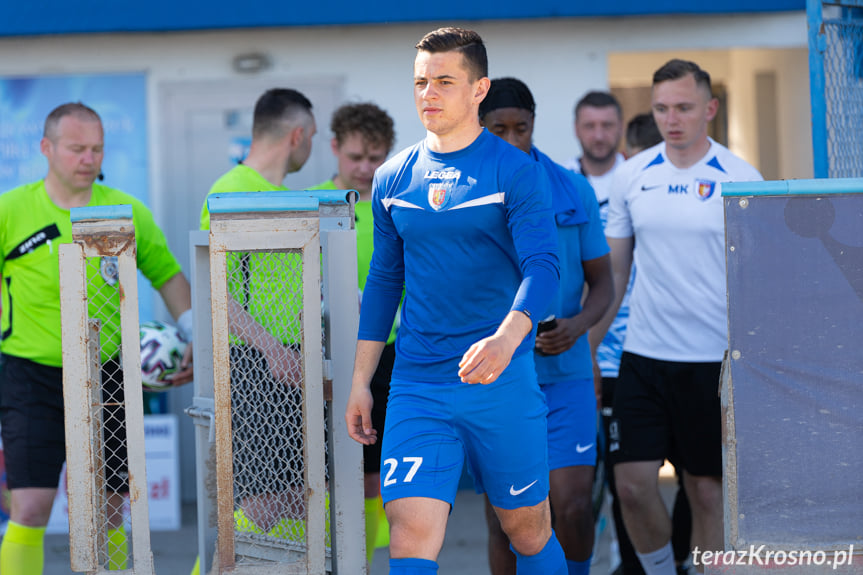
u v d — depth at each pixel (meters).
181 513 26.75
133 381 12.32
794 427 12.02
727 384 12.12
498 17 25.16
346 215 13.07
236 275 13.04
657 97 16.70
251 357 13.02
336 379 12.66
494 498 12.48
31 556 16.84
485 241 11.84
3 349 17.27
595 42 26.92
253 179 16.66
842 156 16.12
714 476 17.00
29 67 27.19
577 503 15.97
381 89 27.20
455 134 11.85
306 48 27.19
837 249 11.91
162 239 18.06
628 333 17.41
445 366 12.06
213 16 25.42
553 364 15.91
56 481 17.06
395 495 11.84
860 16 16.34
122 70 27.27
